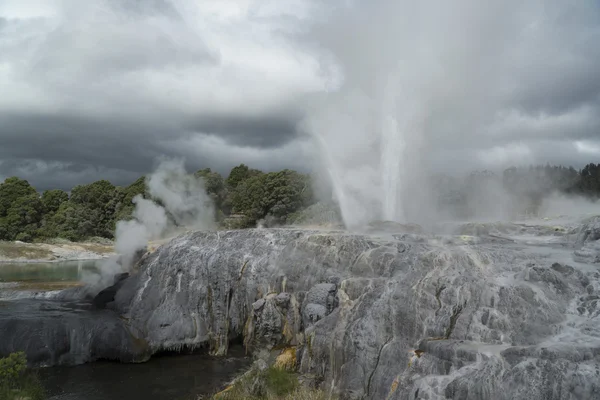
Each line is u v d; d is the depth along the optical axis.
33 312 19.11
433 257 15.01
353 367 12.43
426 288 12.95
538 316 11.42
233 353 17.92
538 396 8.98
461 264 14.59
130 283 20.91
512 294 11.97
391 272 15.48
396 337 12.30
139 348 16.81
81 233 69.75
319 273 16.84
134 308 19.08
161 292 19.47
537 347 9.70
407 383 10.59
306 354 14.16
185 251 20.59
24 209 68.12
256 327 16.94
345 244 17.39
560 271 13.52
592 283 12.66
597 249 14.79
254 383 13.32
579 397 8.71
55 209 75.56
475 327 11.43
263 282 18.02
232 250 19.70
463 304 12.25
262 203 54.28
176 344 17.64
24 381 13.81
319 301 15.26
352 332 12.83
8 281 29.27
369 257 16.28
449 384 9.78
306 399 11.97
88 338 16.98
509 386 9.27
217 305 18.62
